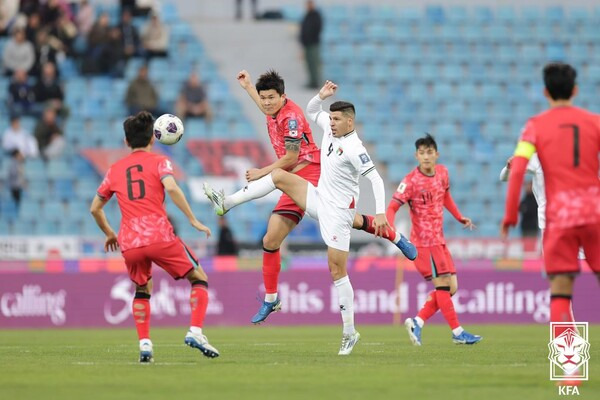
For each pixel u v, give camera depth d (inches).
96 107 3801.7
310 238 3361.2
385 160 3809.1
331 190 1395.2
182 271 1245.1
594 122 1041.5
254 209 3491.6
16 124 3518.7
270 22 4276.6
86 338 2085.4
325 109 3973.9
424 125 3954.2
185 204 1230.9
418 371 1171.3
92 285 2677.2
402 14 4431.6
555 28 4424.2
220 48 4153.5
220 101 3919.8
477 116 4035.4
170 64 4005.9
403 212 3403.1
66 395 949.8
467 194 3710.6
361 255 3063.5
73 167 3570.4
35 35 3804.1
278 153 1509.6
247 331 2394.2
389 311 2758.4
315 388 1002.1
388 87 4084.6
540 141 1040.8
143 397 935.7
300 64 4148.6
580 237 1030.4
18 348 1692.9
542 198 1588.3
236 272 2728.8
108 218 3449.8
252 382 1053.8
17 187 3408.0
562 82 1050.7
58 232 3408.0
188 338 1245.7
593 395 954.1
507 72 4232.3
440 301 1747.0
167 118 1392.7
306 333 2276.1
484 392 970.7
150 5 4141.2
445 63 4215.1
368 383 1043.9
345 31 4284.0
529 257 2847.0
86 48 3924.7
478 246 2915.8
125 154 3631.9
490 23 4392.2
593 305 2768.2
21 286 2650.1
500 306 2780.5
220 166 3629.4
